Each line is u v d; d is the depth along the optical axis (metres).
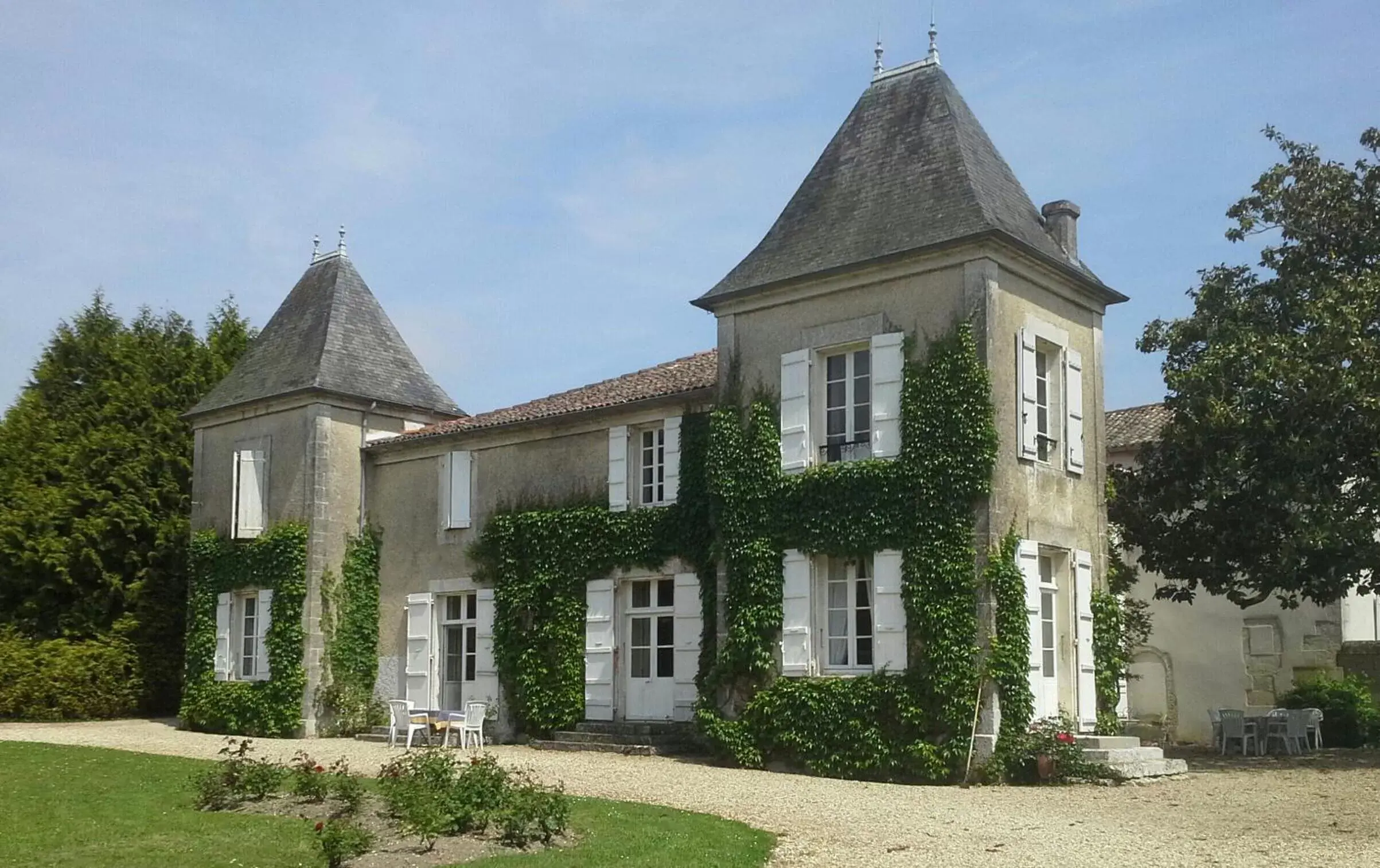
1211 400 16.09
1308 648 20.16
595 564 18.22
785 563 15.41
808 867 8.83
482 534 19.89
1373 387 15.23
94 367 27.75
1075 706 15.32
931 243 14.72
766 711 15.15
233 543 22.20
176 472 26.02
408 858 8.93
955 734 13.73
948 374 14.45
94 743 18.81
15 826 10.40
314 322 22.89
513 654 18.88
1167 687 21.31
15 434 26.72
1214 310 17.62
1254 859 8.92
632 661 17.98
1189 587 18.06
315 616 20.77
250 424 22.61
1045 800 12.16
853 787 13.40
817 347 15.66
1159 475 17.69
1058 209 16.92
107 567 25.08
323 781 11.51
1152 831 10.20
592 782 13.46
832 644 15.27
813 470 15.36
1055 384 15.98
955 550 14.09
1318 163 17.47
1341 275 16.64
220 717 21.53
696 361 19.77
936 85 16.64
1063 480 15.73
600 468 18.61
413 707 18.84
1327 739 18.72
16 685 23.25
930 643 14.05
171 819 10.67
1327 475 16.09
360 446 21.86
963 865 8.84
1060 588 15.62
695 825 10.20
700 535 17.03
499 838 9.60
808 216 16.72
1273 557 16.64
